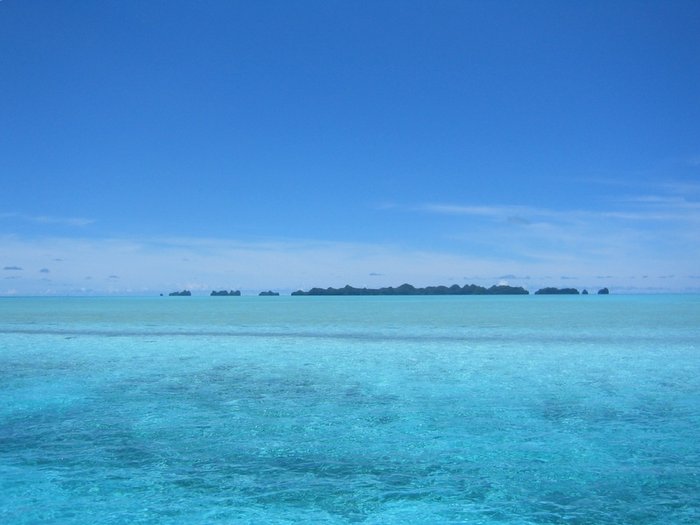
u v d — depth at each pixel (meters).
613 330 26.39
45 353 18.53
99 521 5.97
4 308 66.25
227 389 12.60
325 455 8.04
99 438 8.84
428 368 15.23
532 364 15.73
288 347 19.91
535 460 7.79
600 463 7.64
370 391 12.32
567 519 6.00
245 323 33.19
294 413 10.41
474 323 32.47
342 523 5.93
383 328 28.47
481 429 9.31
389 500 6.49
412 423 9.69
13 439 8.80
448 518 6.03
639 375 14.02
